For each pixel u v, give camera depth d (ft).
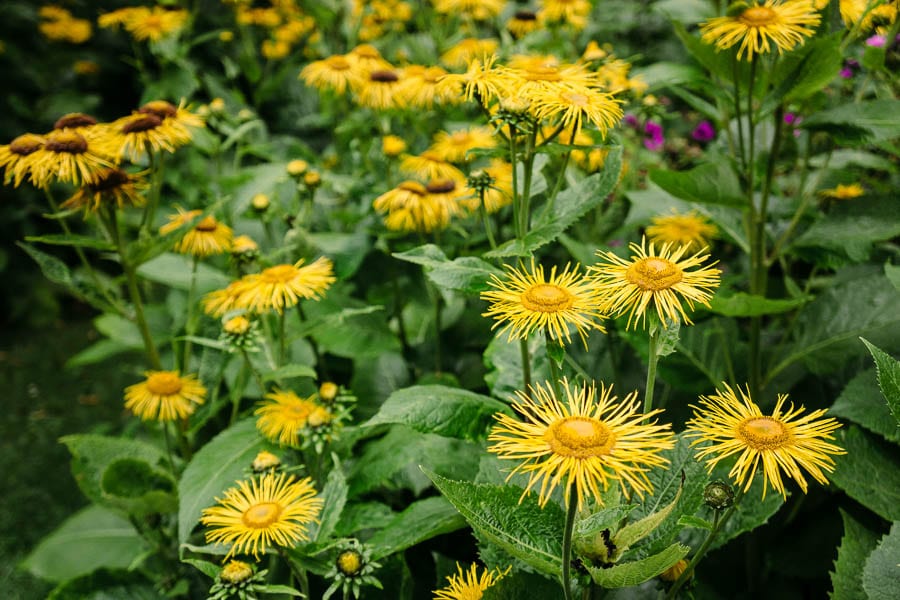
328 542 2.23
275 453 2.75
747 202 2.82
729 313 2.70
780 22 2.41
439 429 2.39
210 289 4.11
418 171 3.46
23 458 5.23
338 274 3.72
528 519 1.96
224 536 2.12
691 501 2.02
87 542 3.69
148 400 3.00
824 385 3.06
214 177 4.97
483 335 3.84
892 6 2.81
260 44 7.87
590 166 3.46
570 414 1.78
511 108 2.26
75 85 8.36
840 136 2.70
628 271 1.91
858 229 2.83
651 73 3.08
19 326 7.56
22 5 8.09
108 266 8.07
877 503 2.40
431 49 5.54
